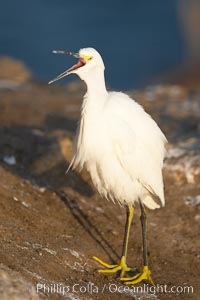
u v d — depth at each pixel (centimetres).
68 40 5175
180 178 1438
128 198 1125
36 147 1516
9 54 4803
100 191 1167
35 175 1418
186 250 1223
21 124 1778
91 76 1080
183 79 3866
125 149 1090
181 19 5750
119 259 1168
